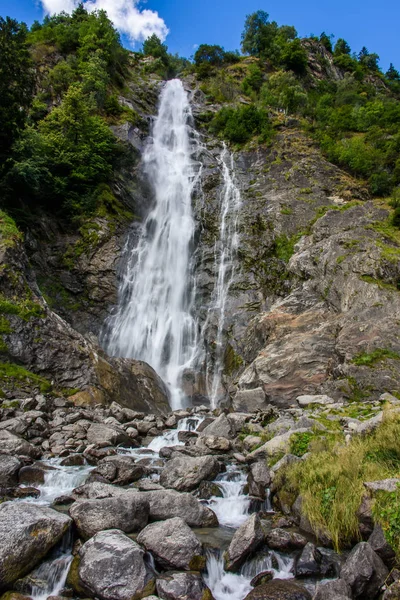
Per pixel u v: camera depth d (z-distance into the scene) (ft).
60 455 33.65
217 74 170.40
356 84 193.98
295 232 86.84
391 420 28.09
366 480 22.27
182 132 128.57
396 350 52.06
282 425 35.42
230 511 24.80
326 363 55.26
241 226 91.35
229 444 34.78
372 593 17.13
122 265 83.05
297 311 67.10
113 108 117.08
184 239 93.09
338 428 32.12
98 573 17.33
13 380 48.14
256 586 18.33
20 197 80.23
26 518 19.72
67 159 86.89
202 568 18.78
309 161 110.63
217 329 77.15
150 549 19.04
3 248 58.08
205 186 106.73
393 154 107.34
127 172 100.89
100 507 21.24
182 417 47.16
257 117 129.80
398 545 17.90
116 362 60.90
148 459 32.24
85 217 85.81
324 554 19.88
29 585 17.75
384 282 62.95
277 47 199.82
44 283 76.74
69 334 57.57
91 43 129.39
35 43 124.77
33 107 98.89
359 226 80.48
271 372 56.03
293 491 24.27
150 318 81.41
